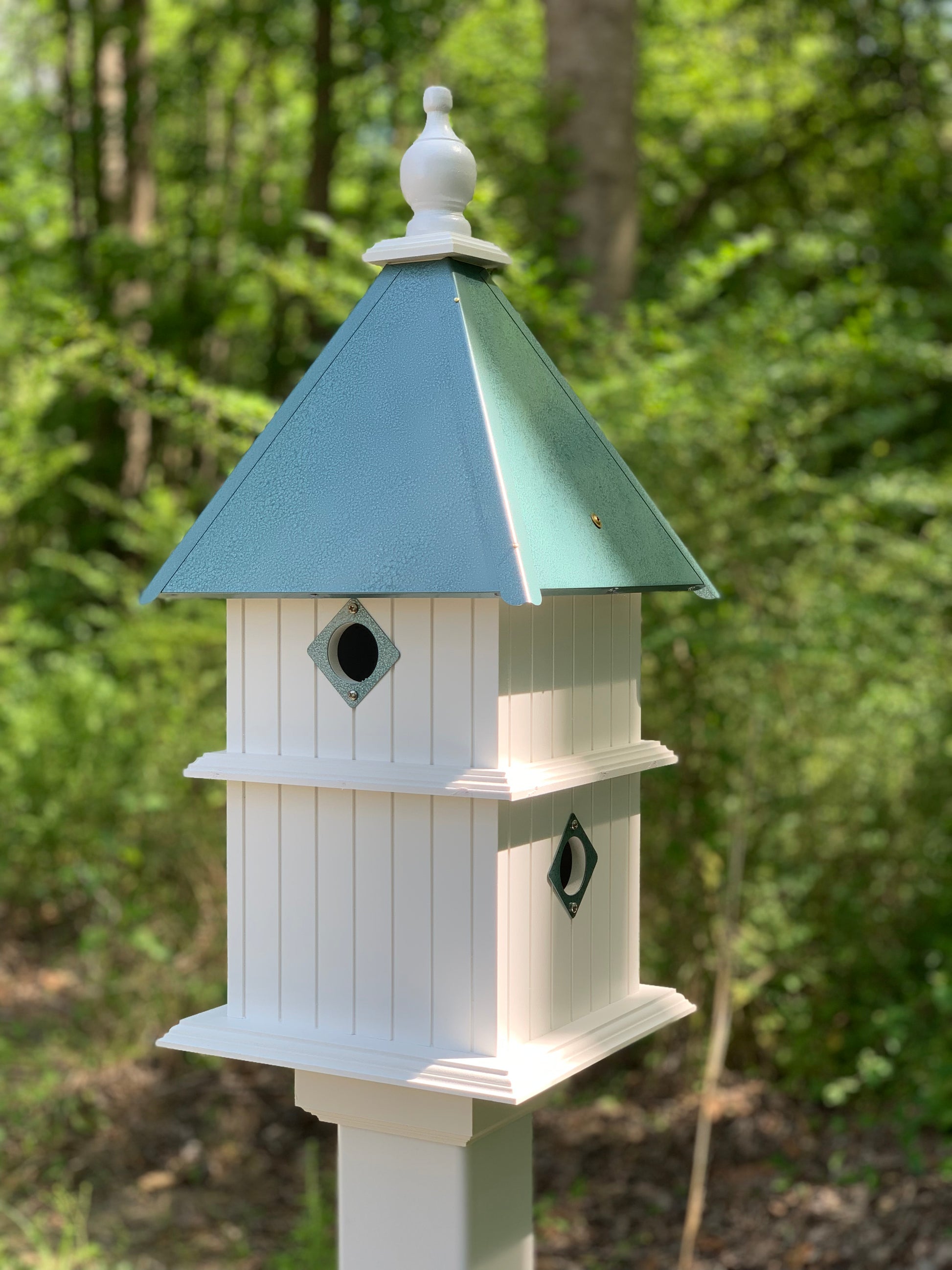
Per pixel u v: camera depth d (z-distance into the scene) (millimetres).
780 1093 4871
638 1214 4379
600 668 2057
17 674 8070
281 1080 5277
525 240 6539
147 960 5785
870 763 5000
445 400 1850
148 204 11000
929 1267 3766
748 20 11312
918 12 10086
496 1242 1967
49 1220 4465
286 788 1940
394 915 1866
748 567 4574
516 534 1708
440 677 1826
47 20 12555
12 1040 5801
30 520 10273
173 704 6898
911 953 5000
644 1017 2086
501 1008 1812
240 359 11906
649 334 4969
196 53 11320
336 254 7344
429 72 11508
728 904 4230
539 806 1902
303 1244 4227
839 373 5023
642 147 11773
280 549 1826
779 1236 4141
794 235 9375
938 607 5172
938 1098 4402
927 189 10484
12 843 7094
